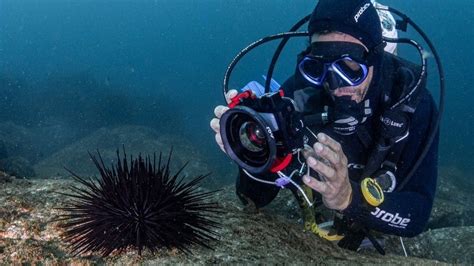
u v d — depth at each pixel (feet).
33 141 51.08
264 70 228.84
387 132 9.11
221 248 8.19
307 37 9.55
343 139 9.65
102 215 7.26
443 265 11.30
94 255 7.36
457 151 67.00
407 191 9.59
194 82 134.21
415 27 11.87
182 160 40.04
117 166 7.49
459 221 23.53
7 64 132.05
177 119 71.56
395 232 8.94
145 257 7.28
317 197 11.60
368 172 9.42
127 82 103.24
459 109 110.83
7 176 11.96
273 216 11.39
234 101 7.09
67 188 11.08
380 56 8.79
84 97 67.62
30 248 7.47
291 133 6.70
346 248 11.24
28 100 66.39
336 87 8.79
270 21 371.15
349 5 8.46
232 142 6.97
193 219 7.72
